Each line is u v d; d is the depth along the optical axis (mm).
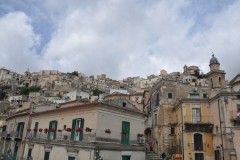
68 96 82125
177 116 39812
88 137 23188
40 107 37312
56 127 28625
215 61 41719
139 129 28266
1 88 128000
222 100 32688
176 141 39156
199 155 34719
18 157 34000
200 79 91062
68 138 25812
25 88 123250
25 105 49250
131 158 25797
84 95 82688
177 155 35938
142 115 28891
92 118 23703
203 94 41812
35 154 30375
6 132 40094
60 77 144500
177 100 41125
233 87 39562
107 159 22812
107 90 124375
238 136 30750
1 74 157000
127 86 143125
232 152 29938
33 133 32781
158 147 41344
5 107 67000
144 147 27781
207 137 35250
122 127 25984
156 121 43719
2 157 38219
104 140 23312
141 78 155375
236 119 31281
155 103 45969
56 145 26703
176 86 43938
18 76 166500
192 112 36875
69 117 27031
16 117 39562
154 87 48500
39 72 170375
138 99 61531
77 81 144250
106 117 24219
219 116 33094
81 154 22797
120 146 24578
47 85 130500
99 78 172250
